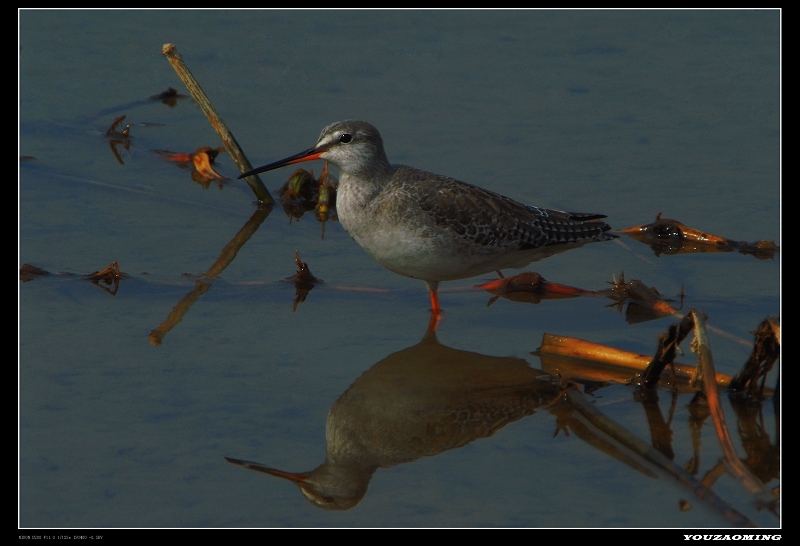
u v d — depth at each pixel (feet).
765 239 46.75
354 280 44.47
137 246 46.73
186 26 68.90
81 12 70.28
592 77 62.18
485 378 36.55
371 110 58.44
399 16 70.13
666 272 44.86
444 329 40.32
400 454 31.96
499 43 66.59
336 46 66.28
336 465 31.09
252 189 51.78
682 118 57.47
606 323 40.70
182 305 41.57
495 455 31.76
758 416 33.40
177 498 29.25
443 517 28.55
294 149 55.06
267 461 31.17
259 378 35.96
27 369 35.96
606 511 28.53
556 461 31.24
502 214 40.22
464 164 52.75
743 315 40.63
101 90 62.08
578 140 55.52
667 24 68.39
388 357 37.83
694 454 31.42
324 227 50.08
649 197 50.29
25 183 52.21
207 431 32.58
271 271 44.86
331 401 34.63
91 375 35.78
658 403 34.40
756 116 57.31
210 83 61.87
